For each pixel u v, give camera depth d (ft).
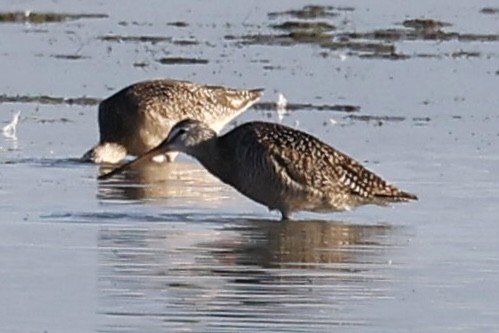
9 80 90.68
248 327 42.75
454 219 57.41
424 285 47.73
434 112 82.02
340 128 76.84
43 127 76.59
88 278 47.65
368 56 104.47
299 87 90.02
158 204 59.93
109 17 126.41
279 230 55.62
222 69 97.25
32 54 102.42
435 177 64.90
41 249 51.42
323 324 43.21
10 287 46.50
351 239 54.19
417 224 56.75
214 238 54.03
